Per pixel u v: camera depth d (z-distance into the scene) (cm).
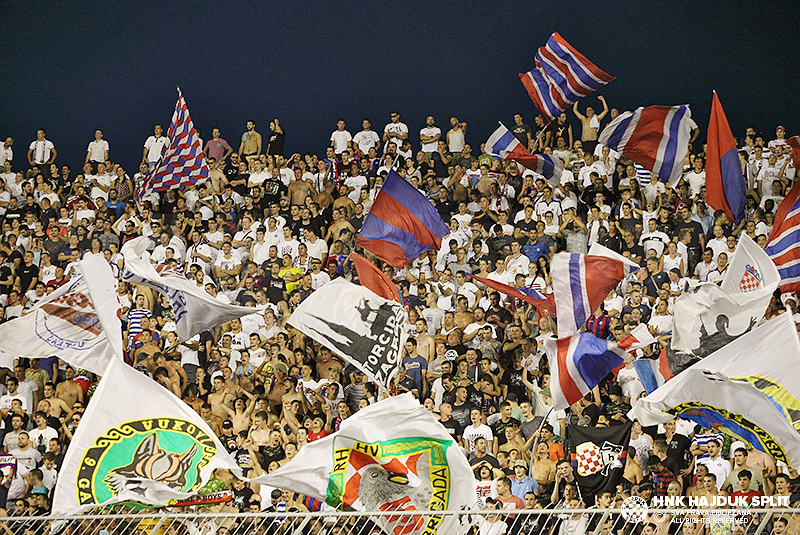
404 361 3039
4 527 1559
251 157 4653
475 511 1408
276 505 2419
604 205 3991
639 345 2211
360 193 4328
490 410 2842
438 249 3122
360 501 1580
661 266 3509
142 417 1638
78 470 1575
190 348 3194
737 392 1680
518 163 4266
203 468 1623
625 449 2412
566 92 3912
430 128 4769
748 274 2230
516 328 3109
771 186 4253
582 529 1809
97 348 2153
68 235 4119
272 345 3173
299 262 3794
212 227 4056
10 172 4675
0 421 2975
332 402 2853
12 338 2138
